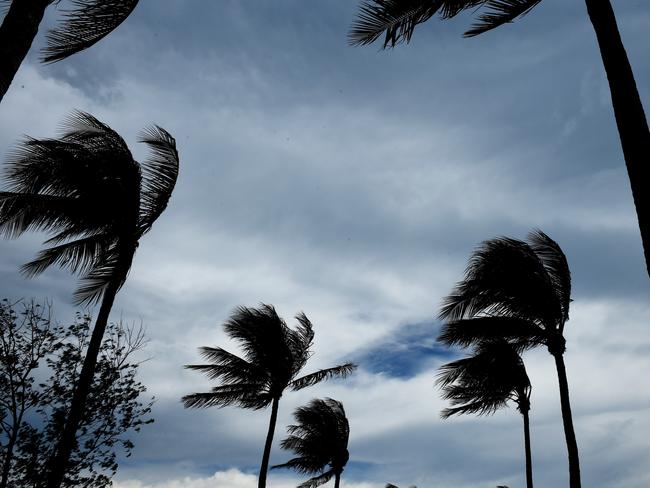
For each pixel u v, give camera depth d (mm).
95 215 9781
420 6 6551
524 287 13789
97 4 5566
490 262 14141
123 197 9859
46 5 3953
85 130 9797
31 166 9156
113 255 10258
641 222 4180
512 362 16594
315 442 27219
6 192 9094
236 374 19156
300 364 20109
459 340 14977
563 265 14266
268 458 18156
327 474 27844
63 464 8094
